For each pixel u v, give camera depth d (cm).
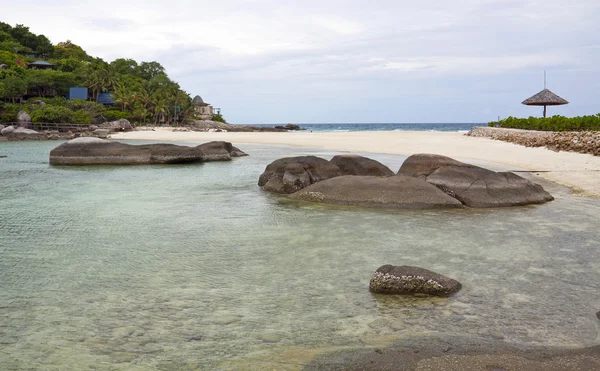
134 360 473
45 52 13700
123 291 671
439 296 641
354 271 748
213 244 923
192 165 2578
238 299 637
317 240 945
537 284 686
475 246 892
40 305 620
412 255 832
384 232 1006
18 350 497
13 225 1096
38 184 1816
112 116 9519
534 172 1989
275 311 596
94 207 1331
